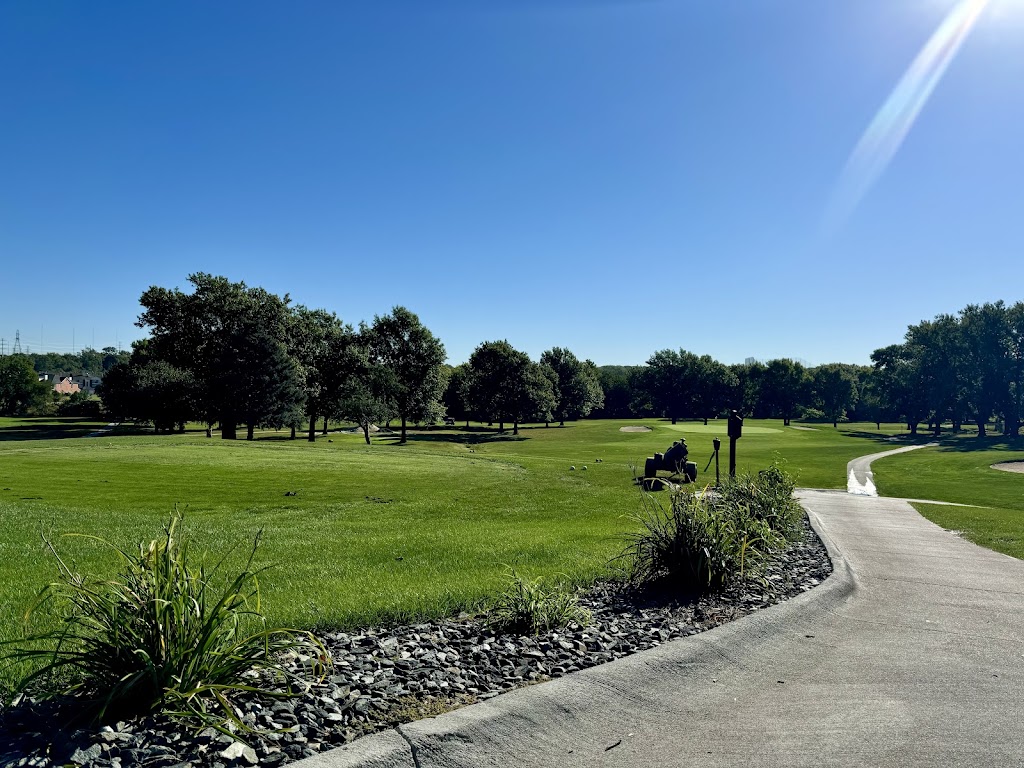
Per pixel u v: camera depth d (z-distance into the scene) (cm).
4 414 9769
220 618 370
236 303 5497
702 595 655
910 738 368
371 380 6009
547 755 341
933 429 9062
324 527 1200
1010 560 991
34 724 323
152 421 6353
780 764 337
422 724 343
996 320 7612
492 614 555
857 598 709
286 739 327
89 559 795
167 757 303
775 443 5688
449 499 1736
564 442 6050
